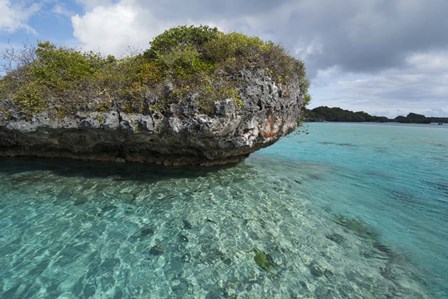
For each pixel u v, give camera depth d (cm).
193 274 628
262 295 580
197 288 588
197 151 1312
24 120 1198
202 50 1395
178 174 1270
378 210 1073
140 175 1228
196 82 1198
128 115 1147
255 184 1248
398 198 1220
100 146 1314
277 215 952
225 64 1251
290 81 1391
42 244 700
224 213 929
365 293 605
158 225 824
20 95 1214
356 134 4709
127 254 681
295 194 1177
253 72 1242
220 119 1112
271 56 1323
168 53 1375
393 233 889
